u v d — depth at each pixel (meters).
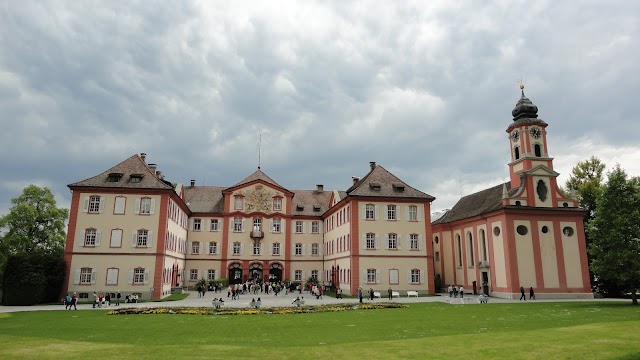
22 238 62.12
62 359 17.27
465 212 68.06
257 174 83.81
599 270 43.38
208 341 22.02
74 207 55.06
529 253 53.88
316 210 83.81
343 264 66.31
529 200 55.75
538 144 59.03
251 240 79.06
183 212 73.31
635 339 20.02
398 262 61.84
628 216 42.22
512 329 25.03
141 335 24.38
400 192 64.44
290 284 71.94
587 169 69.06
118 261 54.53
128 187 56.09
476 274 61.31
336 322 30.27
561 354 17.05
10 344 20.95
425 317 32.78
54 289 51.88
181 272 72.94
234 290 55.03
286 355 17.64
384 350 18.42
